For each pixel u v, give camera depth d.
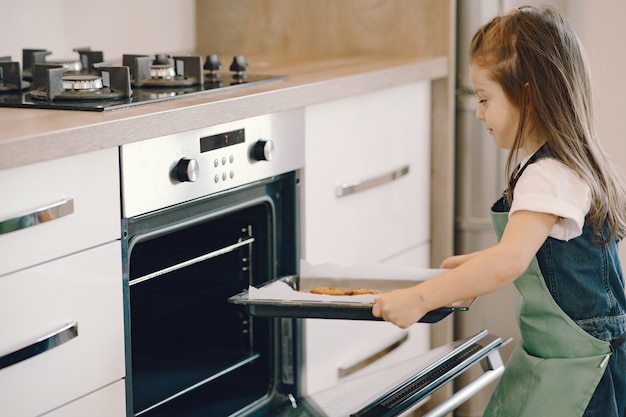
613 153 2.64
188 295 2.06
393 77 2.32
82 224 1.50
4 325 1.39
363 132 2.27
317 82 2.03
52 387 1.48
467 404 2.78
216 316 2.05
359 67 2.35
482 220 2.69
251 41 2.85
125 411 1.64
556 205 1.54
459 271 1.55
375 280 1.86
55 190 1.44
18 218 1.38
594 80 2.62
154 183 1.64
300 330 2.07
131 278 1.67
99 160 1.52
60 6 2.42
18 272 1.40
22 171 1.38
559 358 1.68
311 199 2.09
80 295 1.51
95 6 2.53
